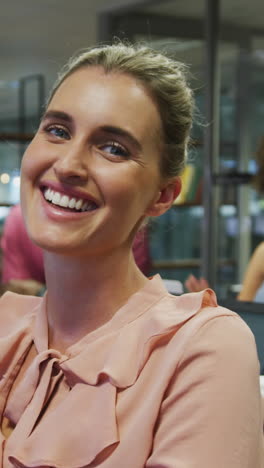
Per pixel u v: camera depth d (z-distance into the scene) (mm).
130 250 1196
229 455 1015
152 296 1178
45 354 1154
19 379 1229
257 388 1077
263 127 5062
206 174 4922
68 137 1122
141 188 1132
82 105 1109
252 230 5098
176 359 1063
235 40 5004
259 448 1064
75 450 1064
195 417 1030
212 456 1011
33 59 7793
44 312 1227
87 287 1164
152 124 1139
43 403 1133
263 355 1873
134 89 1130
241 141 4996
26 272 3729
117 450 1050
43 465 1059
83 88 1126
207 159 4906
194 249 5898
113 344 1127
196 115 1319
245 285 3123
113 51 1167
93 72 1142
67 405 1100
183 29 5242
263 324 1961
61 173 1080
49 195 1108
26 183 1133
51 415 1107
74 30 6711
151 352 1105
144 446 1041
